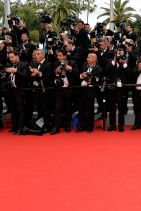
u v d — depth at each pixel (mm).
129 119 9344
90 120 8500
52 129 8492
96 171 5633
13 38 10023
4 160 6375
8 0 16172
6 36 9586
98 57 8875
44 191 4844
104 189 4867
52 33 9695
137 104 8648
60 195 4688
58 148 7098
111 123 8633
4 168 5918
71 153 6711
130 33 10141
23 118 8508
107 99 8602
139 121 8719
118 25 10344
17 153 6812
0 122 9180
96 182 5145
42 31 9867
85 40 9453
